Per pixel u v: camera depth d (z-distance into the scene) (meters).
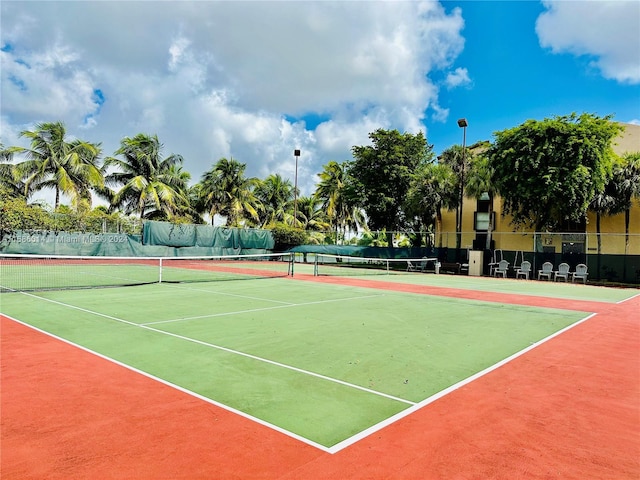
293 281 18.88
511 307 12.16
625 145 31.09
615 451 3.53
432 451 3.46
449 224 35.88
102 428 3.73
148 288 14.73
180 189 38.53
